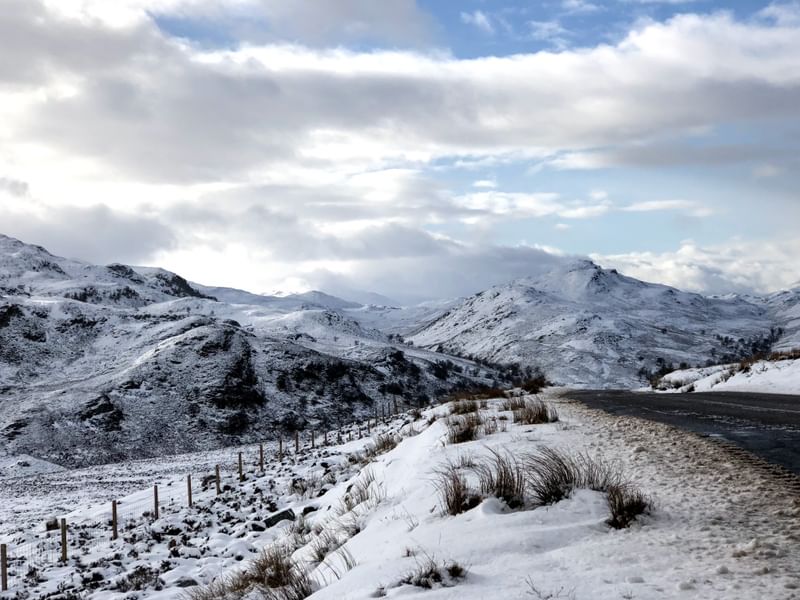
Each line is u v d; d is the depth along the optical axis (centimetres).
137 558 1811
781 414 1472
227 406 10738
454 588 545
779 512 658
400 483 1154
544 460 938
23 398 10000
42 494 4619
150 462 6881
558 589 508
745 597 454
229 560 1474
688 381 3656
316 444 4841
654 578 512
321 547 973
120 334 14912
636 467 936
